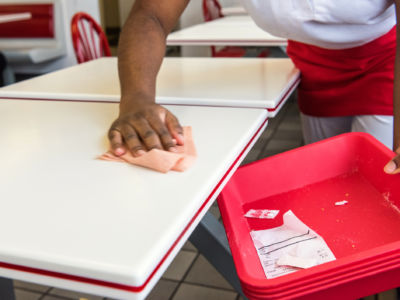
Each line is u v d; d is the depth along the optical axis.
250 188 1.06
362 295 0.71
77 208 0.64
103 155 0.82
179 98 1.17
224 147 0.84
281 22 1.17
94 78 1.51
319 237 0.88
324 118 1.51
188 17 5.30
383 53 1.28
